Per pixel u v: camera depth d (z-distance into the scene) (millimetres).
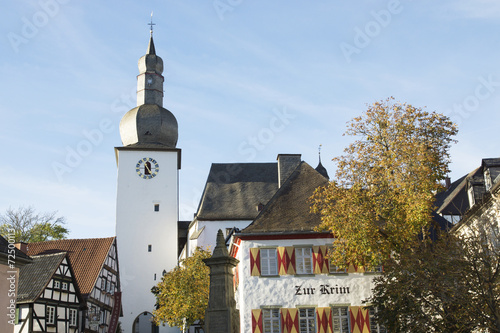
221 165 75750
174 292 53969
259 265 36812
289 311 36094
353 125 32531
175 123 79562
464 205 52031
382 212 31047
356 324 35875
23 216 65250
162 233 72500
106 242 51938
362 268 36750
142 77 81062
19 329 37875
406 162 30031
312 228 37312
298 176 40812
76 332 42125
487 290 23391
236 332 24031
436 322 26734
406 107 31719
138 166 74750
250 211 71000
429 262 26016
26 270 40500
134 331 69250
